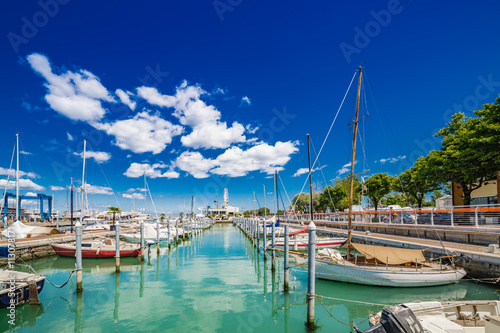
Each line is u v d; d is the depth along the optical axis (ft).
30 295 45.75
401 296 49.62
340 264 56.24
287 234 54.44
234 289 57.26
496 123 81.30
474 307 31.60
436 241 77.82
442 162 102.01
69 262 89.15
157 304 48.44
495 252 54.49
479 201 110.93
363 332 26.04
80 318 42.45
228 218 531.50
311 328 37.17
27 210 306.76
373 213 130.00
